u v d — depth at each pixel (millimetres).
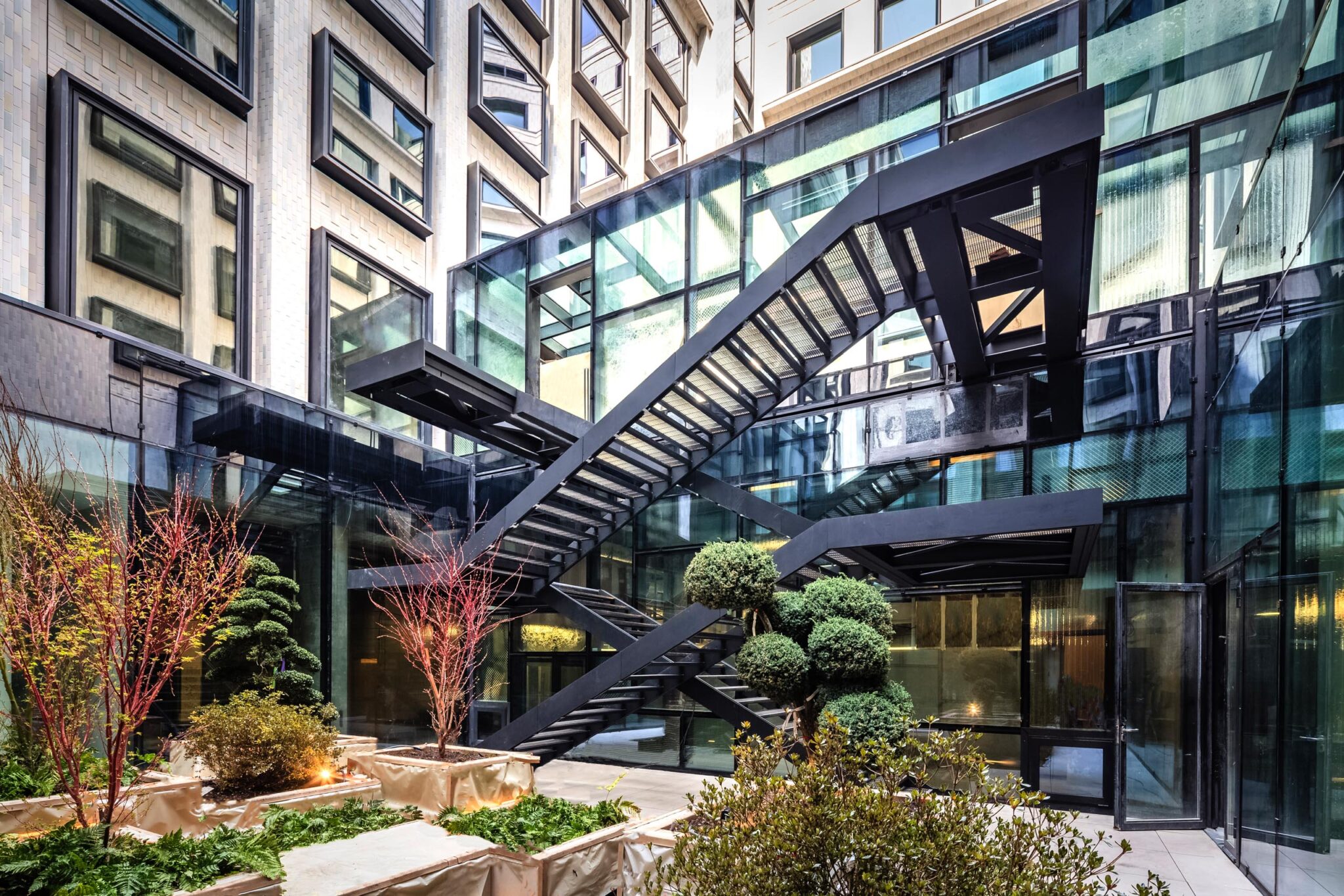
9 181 7402
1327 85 4160
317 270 10508
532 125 14758
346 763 7105
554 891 3963
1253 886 5359
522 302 11734
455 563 8211
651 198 10461
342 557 9836
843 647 5688
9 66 7469
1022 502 5711
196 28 9344
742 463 9969
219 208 9602
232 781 5953
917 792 2711
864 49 19438
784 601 6219
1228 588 6422
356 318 11141
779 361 8172
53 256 7703
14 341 6672
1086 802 7582
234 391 8688
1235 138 7082
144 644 4523
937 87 8461
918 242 5949
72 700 4844
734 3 21094
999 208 5547
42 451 6754
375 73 11734
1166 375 7449
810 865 2451
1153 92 7660
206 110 9477
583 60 16750
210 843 3625
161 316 8773
